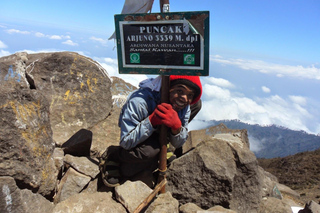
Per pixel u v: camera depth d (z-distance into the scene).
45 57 4.69
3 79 2.80
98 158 4.82
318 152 60.75
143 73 3.11
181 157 3.92
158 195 3.45
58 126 4.70
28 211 2.61
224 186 3.73
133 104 3.16
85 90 4.98
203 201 3.81
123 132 3.17
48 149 3.14
